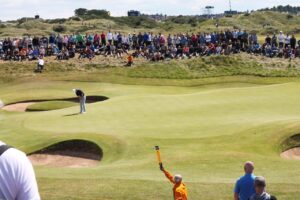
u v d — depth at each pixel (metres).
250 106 37.25
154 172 22.44
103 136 29.34
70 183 18.98
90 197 16.81
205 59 65.69
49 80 61.44
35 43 67.56
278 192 16.92
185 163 23.95
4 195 3.81
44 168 24.52
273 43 66.81
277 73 62.34
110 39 67.62
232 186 18.17
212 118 33.47
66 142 29.08
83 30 156.00
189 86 60.44
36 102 51.53
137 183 18.81
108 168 23.70
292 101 38.91
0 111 47.44
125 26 189.62
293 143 27.69
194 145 27.20
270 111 35.25
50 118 36.34
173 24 185.50
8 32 143.25
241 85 60.47
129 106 39.03
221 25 175.88
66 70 64.31
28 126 33.94
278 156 25.70
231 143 27.36
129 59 65.62
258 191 10.27
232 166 23.28
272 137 27.88
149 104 39.59
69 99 52.75
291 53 65.81
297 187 17.61
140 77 62.34
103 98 52.66
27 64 65.69
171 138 28.66
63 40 67.94
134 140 28.44
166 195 16.98
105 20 190.75
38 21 184.25
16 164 3.84
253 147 26.72
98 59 67.00
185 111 36.12
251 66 64.06
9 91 57.84
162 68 64.19
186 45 66.88
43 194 17.28
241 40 67.19
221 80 61.69
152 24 198.38
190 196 16.77
